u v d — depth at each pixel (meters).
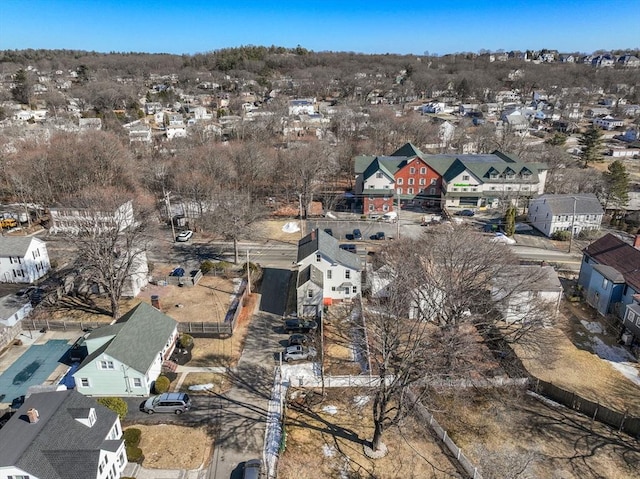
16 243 56.91
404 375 32.69
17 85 190.38
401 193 88.88
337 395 38.69
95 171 84.56
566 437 34.12
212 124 147.88
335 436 34.16
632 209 85.25
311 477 30.44
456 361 37.59
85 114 159.12
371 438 34.09
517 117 160.88
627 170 113.19
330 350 44.59
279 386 39.31
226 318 49.69
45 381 39.66
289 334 47.16
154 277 58.75
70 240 52.94
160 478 30.08
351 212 84.94
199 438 33.47
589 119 187.50
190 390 38.56
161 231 75.94
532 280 45.12
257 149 98.31
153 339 40.91
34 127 126.06
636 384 39.94
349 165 105.12
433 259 47.25
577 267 62.88
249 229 73.19
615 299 49.19
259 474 29.58
